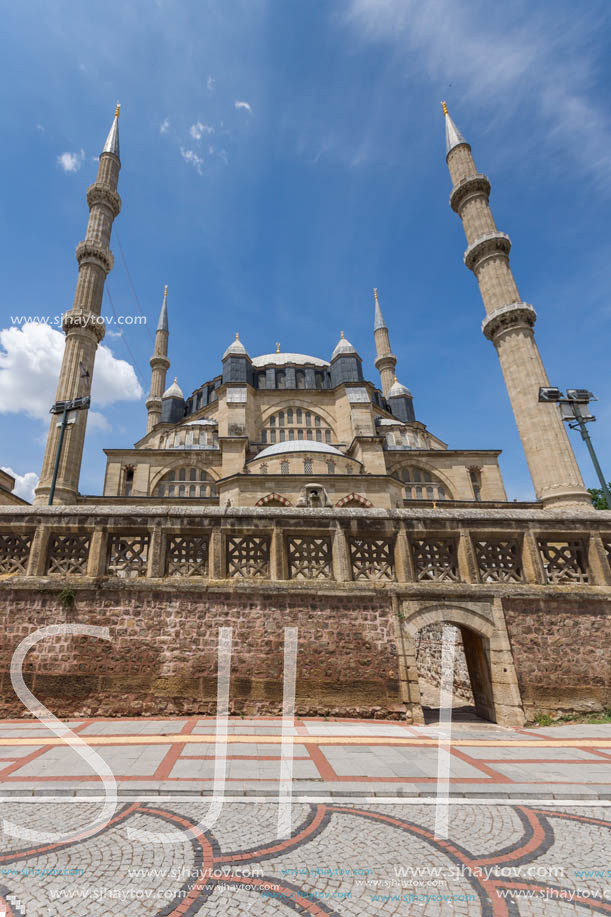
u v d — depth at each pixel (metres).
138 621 10.85
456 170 39.97
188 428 47.00
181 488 40.62
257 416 48.19
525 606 11.50
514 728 10.20
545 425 31.00
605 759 7.85
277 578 11.44
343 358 51.19
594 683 10.95
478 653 11.91
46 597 10.95
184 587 11.09
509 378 33.53
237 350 51.38
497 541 12.28
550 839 5.01
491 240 36.09
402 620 11.13
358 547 12.01
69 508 11.70
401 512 12.13
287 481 30.53
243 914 3.66
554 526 12.21
